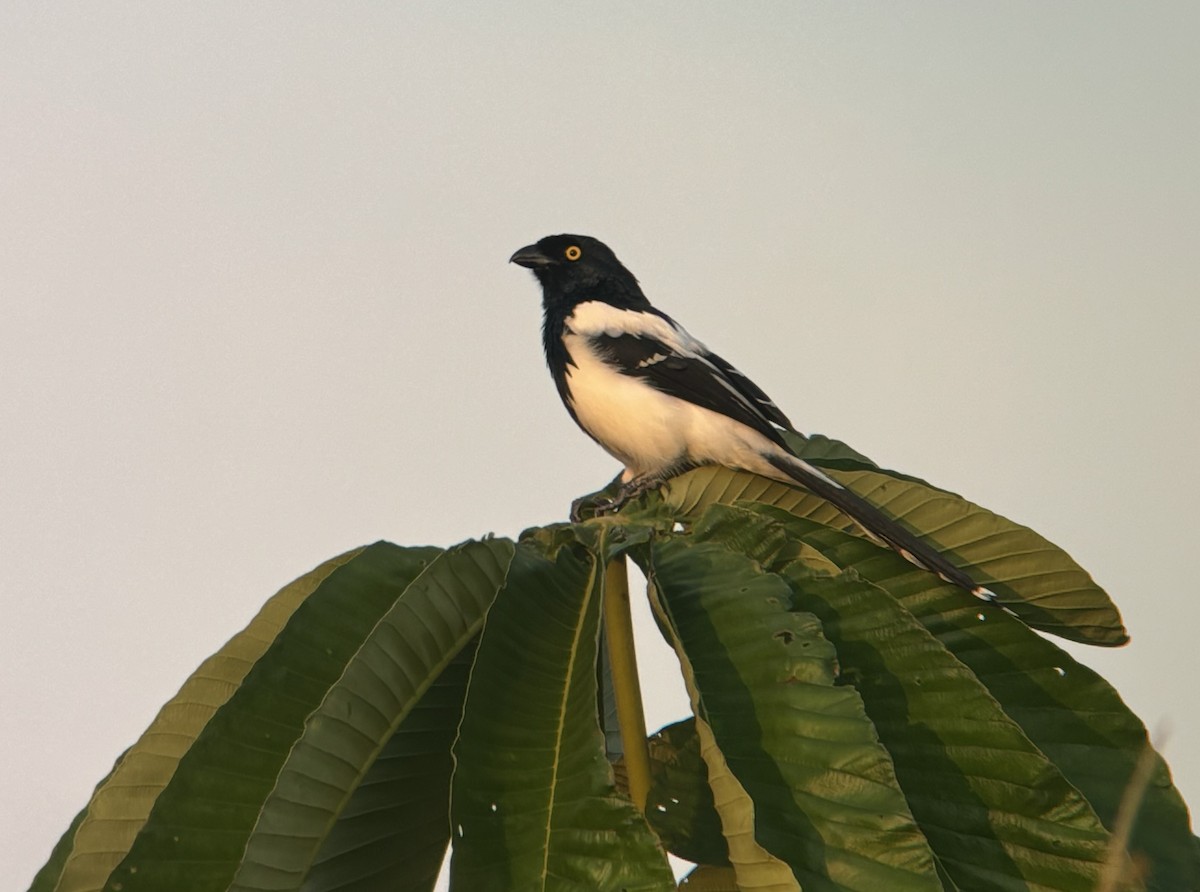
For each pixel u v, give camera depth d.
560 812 5.12
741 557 6.32
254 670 5.86
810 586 6.44
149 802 6.29
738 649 5.80
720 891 6.65
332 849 5.90
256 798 5.60
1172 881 6.15
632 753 6.57
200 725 6.49
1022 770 5.79
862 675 6.13
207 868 5.44
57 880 6.52
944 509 7.64
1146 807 6.39
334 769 5.41
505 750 5.38
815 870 5.11
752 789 5.33
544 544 6.71
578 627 6.05
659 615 6.21
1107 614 7.50
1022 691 6.83
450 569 6.12
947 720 5.96
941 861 5.71
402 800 6.00
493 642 5.73
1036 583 7.57
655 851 4.96
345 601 6.20
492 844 5.11
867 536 7.73
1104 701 6.71
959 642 7.07
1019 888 5.64
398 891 6.00
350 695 5.55
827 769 5.31
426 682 5.80
